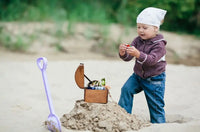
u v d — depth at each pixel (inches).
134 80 166.9
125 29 564.7
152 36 157.9
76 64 355.9
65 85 261.7
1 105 200.8
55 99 220.2
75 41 497.0
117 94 228.5
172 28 667.4
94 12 633.6
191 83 268.5
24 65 353.1
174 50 498.3
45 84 140.5
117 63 349.7
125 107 164.6
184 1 634.8
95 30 536.1
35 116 178.7
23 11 623.8
